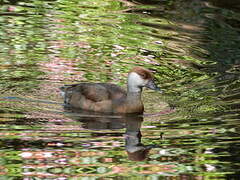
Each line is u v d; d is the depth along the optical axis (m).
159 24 21.30
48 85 16.06
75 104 14.97
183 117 14.16
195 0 24.34
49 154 11.67
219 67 17.77
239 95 15.64
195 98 15.49
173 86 16.34
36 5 22.78
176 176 10.80
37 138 12.53
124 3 23.83
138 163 11.32
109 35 19.98
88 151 11.87
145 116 14.38
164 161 11.50
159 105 15.10
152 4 23.78
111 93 14.96
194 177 10.68
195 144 12.34
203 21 21.66
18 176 10.59
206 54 18.72
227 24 21.33
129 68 17.44
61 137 12.68
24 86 15.87
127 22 21.39
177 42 19.61
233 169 11.12
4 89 15.56
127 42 19.47
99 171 10.90
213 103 15.12
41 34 19.70
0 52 18.02
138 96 14.64
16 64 17.27
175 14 22.48
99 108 14.66
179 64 17.88
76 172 10.84
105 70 17.25
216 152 11.95
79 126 13.48
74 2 23.56
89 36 19.84
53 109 14.60
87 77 16.70
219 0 24.33
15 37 19.30
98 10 22.77
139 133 13.08
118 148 12.12
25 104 14.72
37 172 10.77
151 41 19.62
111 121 14.02
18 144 12.15
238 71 17.44
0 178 10.49
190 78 16.92
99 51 18.61
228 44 19.48
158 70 17.38
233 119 13.90
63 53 18.30
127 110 14.51
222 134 12.94
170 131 13.20
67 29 20.34
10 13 21.55
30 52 18.19
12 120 13.60
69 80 16.44
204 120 13.91
